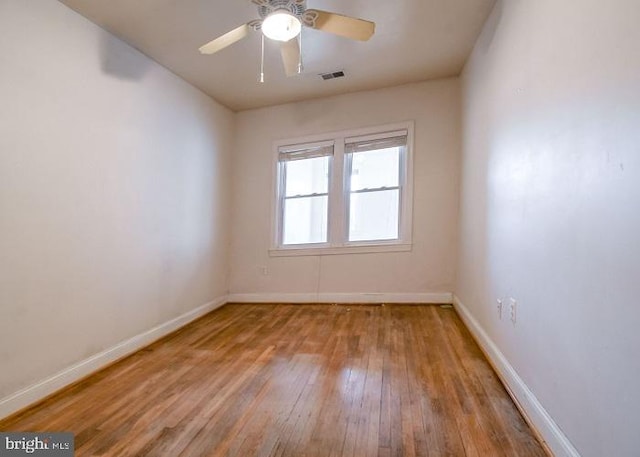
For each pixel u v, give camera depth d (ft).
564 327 4.17
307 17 6.02
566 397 4.09
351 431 4.99
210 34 8.25
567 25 4.18
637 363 2.86
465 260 10.18
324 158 13.21
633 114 2.96
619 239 3.13
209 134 12.30
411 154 11.96
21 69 6.01
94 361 7.39
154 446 4.74
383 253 12.39
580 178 3.84
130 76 8.63
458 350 8.00
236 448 4.67
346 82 11.64
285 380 6.68
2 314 5.67
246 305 13.23
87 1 6.87
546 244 4.70
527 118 5.46
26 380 5.98
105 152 7.82
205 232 12.06
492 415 5.33
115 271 8.09
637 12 2.91
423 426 5.07
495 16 7.31
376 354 7.87
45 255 6.41
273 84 11.55
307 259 13.21
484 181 8.07
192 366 7.49
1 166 5.70
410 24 8.21
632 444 2.90
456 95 11.51
